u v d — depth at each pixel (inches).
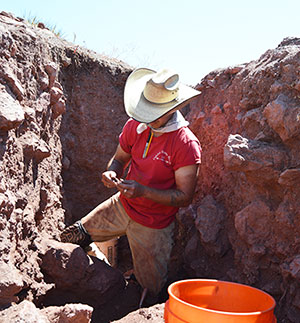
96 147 149.1
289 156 101.6
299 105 99.1
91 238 115.4
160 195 99.0
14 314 75.4
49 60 127.4
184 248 134.5
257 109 112.8
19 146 101.3
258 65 119.9
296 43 115.5
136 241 108.2
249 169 103.6
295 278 94.9
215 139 131.1
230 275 114.6
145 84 102.8
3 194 87.7
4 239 85.2
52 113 128.6
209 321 68.1
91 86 147.6
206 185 133.6
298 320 94.9
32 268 95.0
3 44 101.5
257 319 68.2
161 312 94.0
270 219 104.8
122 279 112.3
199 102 144.0
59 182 134.3
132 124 108.6
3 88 97.1
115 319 103.0
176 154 99.7
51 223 120.7
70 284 100.7
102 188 152.7
